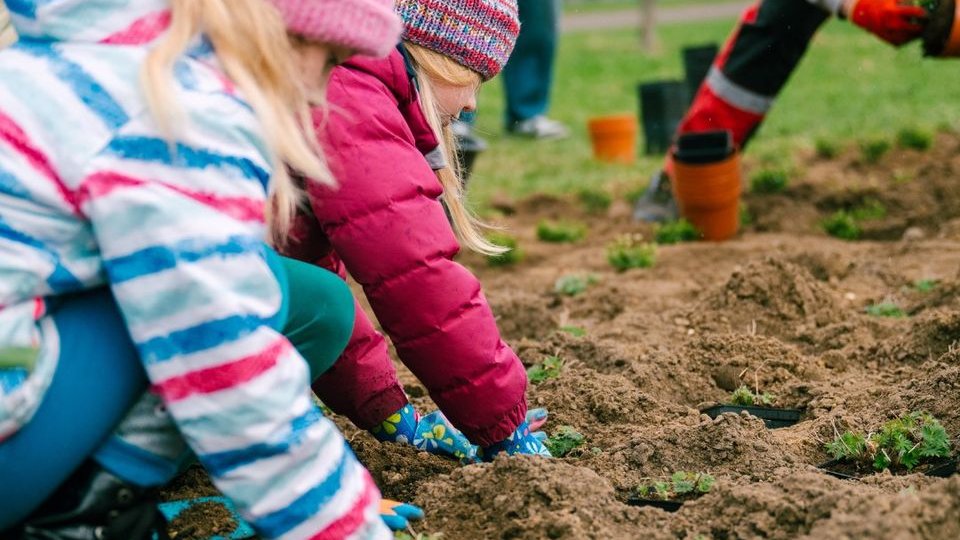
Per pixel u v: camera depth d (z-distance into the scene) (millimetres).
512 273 6410
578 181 8688
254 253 1941
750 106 6781
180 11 1952
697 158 6586
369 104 2627
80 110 1893
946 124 9078
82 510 2000
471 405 2787
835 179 7758
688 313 4676
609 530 2455
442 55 2828
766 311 4539
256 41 1961
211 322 1884
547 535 2418
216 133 1917
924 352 3863
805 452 3135
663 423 3383
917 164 8117
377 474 2992
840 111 11500
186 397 1911
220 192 1913
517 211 8078
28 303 1916
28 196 1878
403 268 2658
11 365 1882
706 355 3924
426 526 2553
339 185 2611
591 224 7621
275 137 1979
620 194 8227
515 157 10648
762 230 7023
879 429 3145
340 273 3104
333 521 2008
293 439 1959
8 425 1891
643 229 7152
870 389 3502
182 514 2750
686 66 9828
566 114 13977
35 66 1935
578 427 3371
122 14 1973
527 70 12227
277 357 1960
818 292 4656
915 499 2279
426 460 3082
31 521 2004
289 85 2021
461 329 2713
